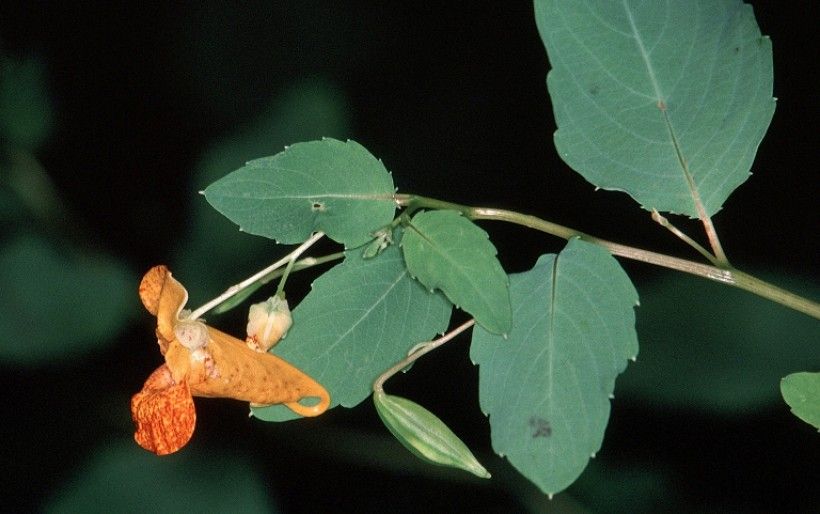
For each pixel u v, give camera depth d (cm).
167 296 42
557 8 42
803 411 42
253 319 43
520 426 41
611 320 41
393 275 43
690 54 42
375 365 43
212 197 42
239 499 56
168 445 42
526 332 42
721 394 52
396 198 42
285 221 42
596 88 42
